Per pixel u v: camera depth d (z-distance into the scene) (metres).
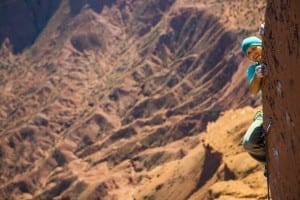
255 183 40.34
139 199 95.62
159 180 97.25
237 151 70.06
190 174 87.12
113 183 192.62
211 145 78.25
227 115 84.75
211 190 43.12
